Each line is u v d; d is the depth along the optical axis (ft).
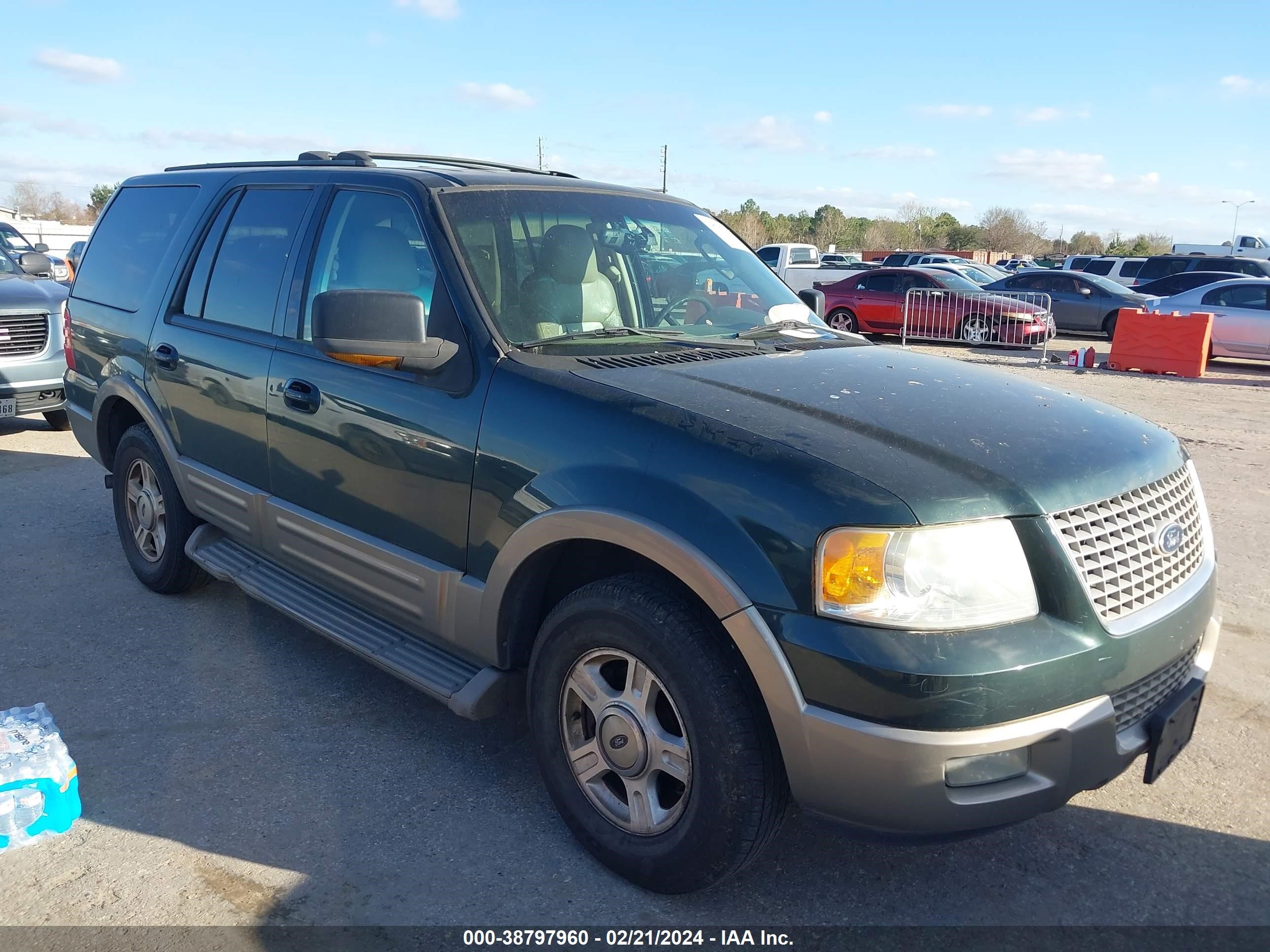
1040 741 7.46
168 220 15.21
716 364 9.98
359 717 12.09
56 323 26.07
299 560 12.03
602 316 11.07
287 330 12.14
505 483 9.30
